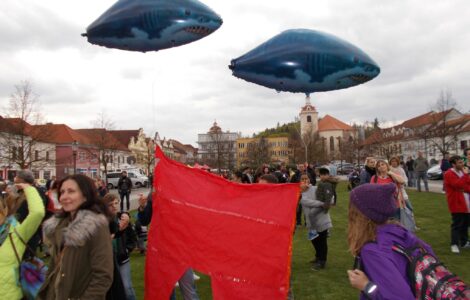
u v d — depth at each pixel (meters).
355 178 22.55
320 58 4.84
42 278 3.87
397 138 69.56
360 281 2.30
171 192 4.30
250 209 3.95
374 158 9.40
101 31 5.01
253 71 5.10
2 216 3.77
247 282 3.81
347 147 83.88
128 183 20.05
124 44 5.11
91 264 2.97
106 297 3.29
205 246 4.00
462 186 7.70
